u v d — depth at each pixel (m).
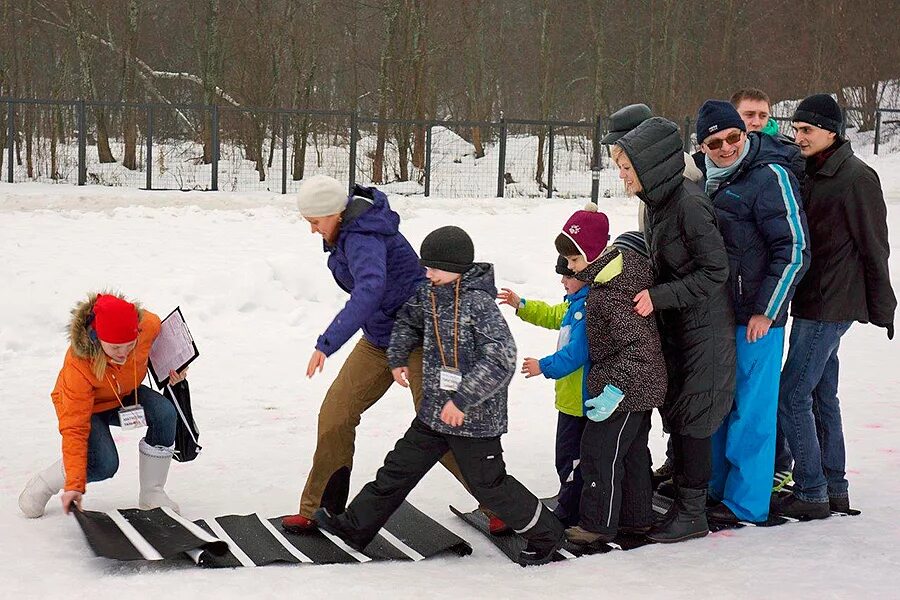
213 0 28.38
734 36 38.25
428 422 4.32
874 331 9.88
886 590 3.99
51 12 31.12
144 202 18.27
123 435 6.22
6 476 5.41
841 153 4.93
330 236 4.58
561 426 4.85
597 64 33.75
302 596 3.85
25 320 8.80
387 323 4.63
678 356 4.69
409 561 4.38
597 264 4.45
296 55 29.72
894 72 37.75
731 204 4.76
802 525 4.92
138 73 30.58
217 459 5.86
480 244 14.60
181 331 4.80
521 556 4.39
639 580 4.12
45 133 24.80
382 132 24.66
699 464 4.67
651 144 4.50
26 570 4.10
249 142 26.34
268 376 7.81
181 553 4.26
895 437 6.45
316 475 4.72
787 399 5.02
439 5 31.67
